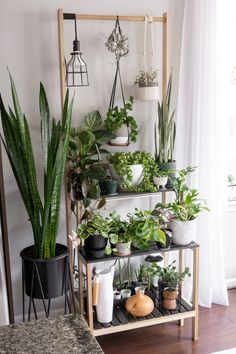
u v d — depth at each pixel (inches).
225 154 103.0
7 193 91.7
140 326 87.9
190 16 95.6
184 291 104.9
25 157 76.4
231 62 108.0
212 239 104.1
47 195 76.7
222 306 106.7
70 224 91.0
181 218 87.5
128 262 99.6
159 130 93.0
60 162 76.7
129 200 101.5
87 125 90.1
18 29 86.7
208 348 88.7
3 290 74.7
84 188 83.8
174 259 105.4
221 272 105.6
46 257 80.9
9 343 38.2
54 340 38.6
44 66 89.6
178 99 99.0
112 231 84.1
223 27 95.9
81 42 91.1
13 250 94.7
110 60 93.7
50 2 87.6
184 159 101.5
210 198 101.0
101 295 85.0
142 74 91.7
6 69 87.3
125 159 88.1
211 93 96.7
